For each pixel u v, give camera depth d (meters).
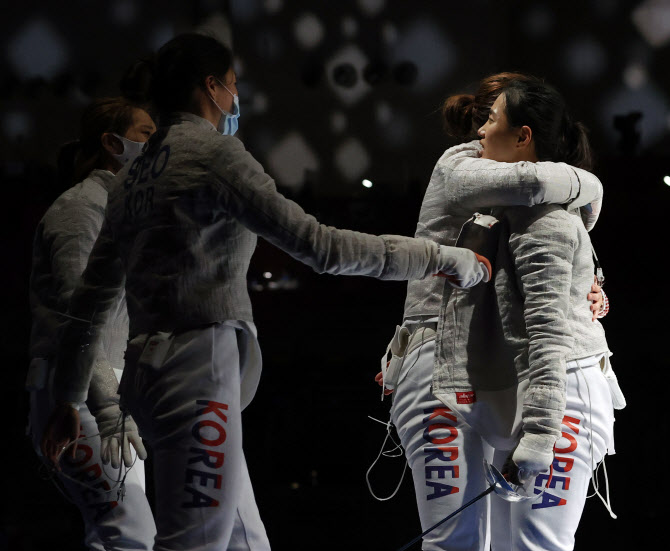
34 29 13.99
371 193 12.54
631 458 9.08
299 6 13.95
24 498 8.79
